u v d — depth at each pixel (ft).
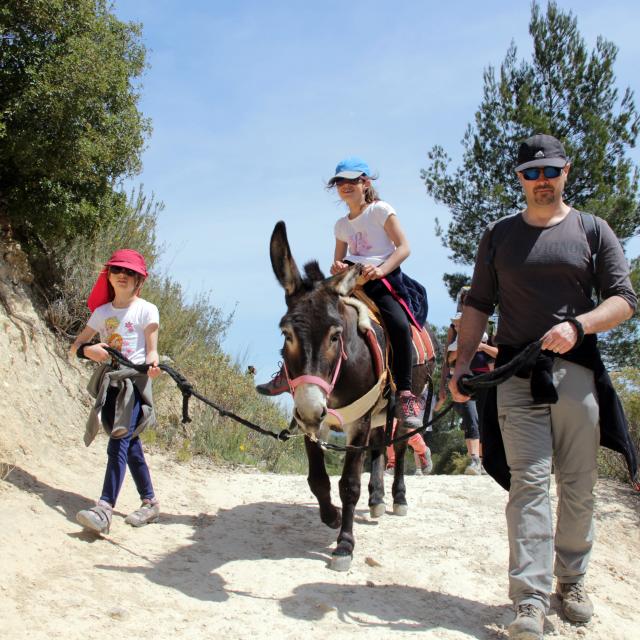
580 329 12.19
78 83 21.03
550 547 12.64
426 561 16.69
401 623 13.34
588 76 61.87
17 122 20.99
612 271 13.07
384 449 20.75
